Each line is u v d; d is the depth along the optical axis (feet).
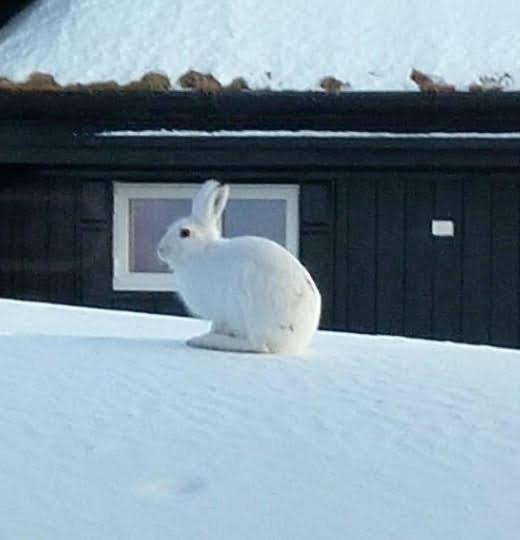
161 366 10.99
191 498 7.78
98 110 23.07
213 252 11.94
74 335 13.42
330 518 7.48
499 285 23.59
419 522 7.45
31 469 8.21
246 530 7.30
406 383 10.61
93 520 7.43
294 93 22.62
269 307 11.68
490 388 10.50
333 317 23.79
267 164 23.31
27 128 23.29
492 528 7.38
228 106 22.84
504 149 22.86
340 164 23.22
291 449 8.65
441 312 23.68
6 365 10.98
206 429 9.05
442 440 8.91
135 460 8.38
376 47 23.43
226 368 10.96
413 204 23.61
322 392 10.14
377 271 23.73
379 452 8.63
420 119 22.94
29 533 7.25
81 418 9.25
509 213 23.56
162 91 22.72
